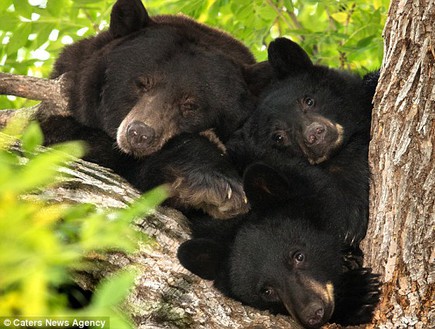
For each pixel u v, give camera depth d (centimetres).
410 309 911
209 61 1320
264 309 1030
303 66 1381
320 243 1063
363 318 972
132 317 866
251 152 1244
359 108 1317
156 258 924
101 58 1324
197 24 1445
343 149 1237
